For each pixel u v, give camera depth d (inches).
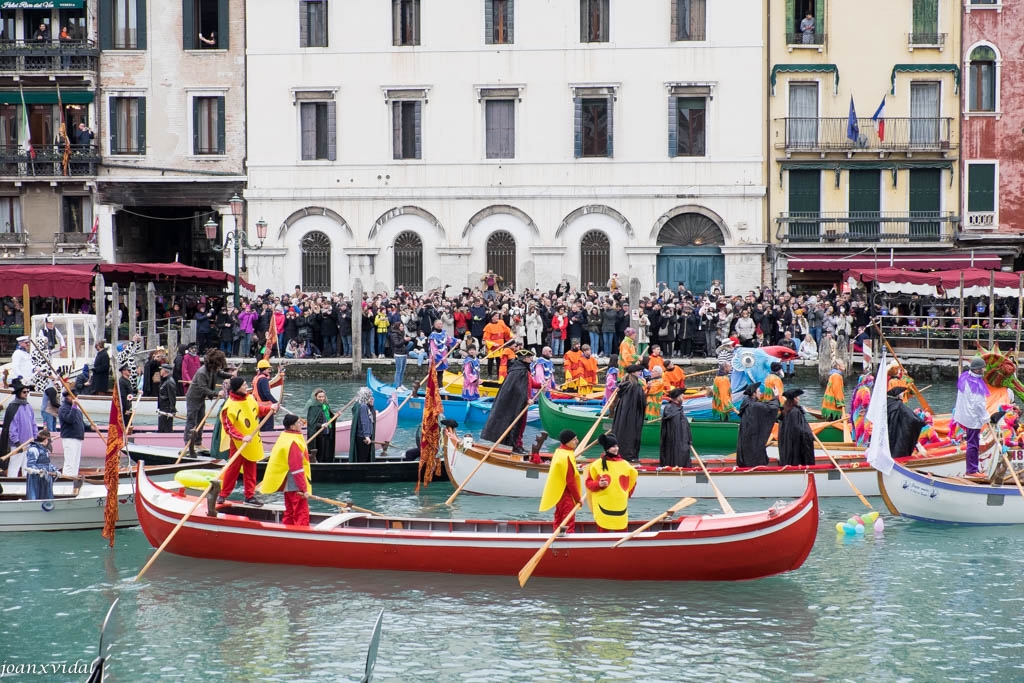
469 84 1835.6
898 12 1806.1
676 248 1833.2
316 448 940.6
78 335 1407.5
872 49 1811.0
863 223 1822.1
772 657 580.1
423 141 1849.2
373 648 495.8
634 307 1530.5
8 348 1617.9
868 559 737.6
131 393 1178.6
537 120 1833.2
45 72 1856.5
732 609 644.1
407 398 1170.6
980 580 695.7
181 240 2038.6
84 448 1045.2
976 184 1823.3
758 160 1812.3
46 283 1456.7
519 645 593.6
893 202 1823.3
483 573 684.1
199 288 1814.7
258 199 1868.8
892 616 637.3
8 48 1861.5
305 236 1873.8
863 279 1558.8
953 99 1813.5
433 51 1836.9
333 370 1578.5
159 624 623.8
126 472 826.8
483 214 1847.9
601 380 1535.4
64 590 673.0
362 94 1850.4
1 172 1879.9
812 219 1809.8
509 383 965.8
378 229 1859.0
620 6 1812.3
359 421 934.4
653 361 1147.9
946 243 1803.6
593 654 582.9
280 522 715.4
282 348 1626.5
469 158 1844.2
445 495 898.1
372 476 918.4
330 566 695.7
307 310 1628.9
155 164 1883.6
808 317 1592.0
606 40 1820.9
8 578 692.7
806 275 1811.0
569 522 690.8
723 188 1814.7
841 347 1494.8
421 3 1834.4
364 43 1843.0
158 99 1876.2
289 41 1850.4
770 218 1829.5
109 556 735.7
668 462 887.1
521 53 1827.0
